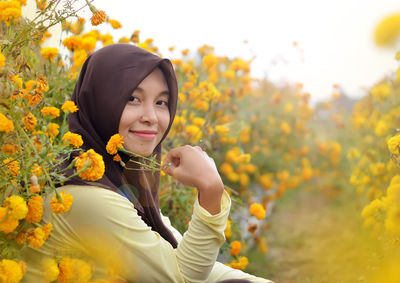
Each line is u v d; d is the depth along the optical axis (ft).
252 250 11.19
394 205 5.12
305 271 9.75
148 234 4.32
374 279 2.94
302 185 20.03
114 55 4.89
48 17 5.00
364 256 6.12
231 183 12.23
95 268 4.26
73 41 6.95
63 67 7.47
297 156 20.13
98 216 4.13
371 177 10.36
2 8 4.73
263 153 17.51
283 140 18.86
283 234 13.03
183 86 10.41
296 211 15.89
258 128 18.02
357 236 9.17
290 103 20.68
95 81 4.85
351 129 20.85
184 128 9.26
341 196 17.57
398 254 2.98
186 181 4.57
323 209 16.07
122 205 4.28
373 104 13.74
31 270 4.30
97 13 4.84
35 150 4.11
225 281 4.62
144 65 4.77
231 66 12.70
